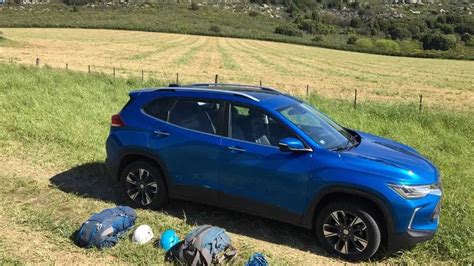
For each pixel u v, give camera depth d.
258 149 5.41
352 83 37.03
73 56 48.62
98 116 11.88
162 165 6.04
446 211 6.18
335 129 5.96
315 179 5.11
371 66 59.44
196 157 5.78
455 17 159.25
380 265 5.02
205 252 4.70
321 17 169.25
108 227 5.21
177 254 4.85
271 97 5.95
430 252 5.21
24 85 16.14
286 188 5.28
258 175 5.41
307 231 5.80
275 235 5.70
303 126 5.51
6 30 95.50
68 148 9.09
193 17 146.12
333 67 54.44
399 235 4.87
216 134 5.70
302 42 103.44
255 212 5.55
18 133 9.97
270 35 118.31
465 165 8.90
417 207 4.81
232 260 4.90
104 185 7.23
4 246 5.10
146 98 6.30
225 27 131.00
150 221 5.86
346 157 5.11
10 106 12.40
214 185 5.72
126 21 126.44
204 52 65.62
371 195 4.87
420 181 4.90
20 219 5.77
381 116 13.54
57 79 18.11
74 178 7.50
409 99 27.89
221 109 5.75
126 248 5.11
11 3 149.88
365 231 4.99
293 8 192.38
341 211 5.09
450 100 28.45
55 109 12.35
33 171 7.77
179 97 6.07
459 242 5.22
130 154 6.27
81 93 15.22
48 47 59.78
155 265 4.79
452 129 12.23
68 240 5.32
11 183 7.10
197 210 6.32
